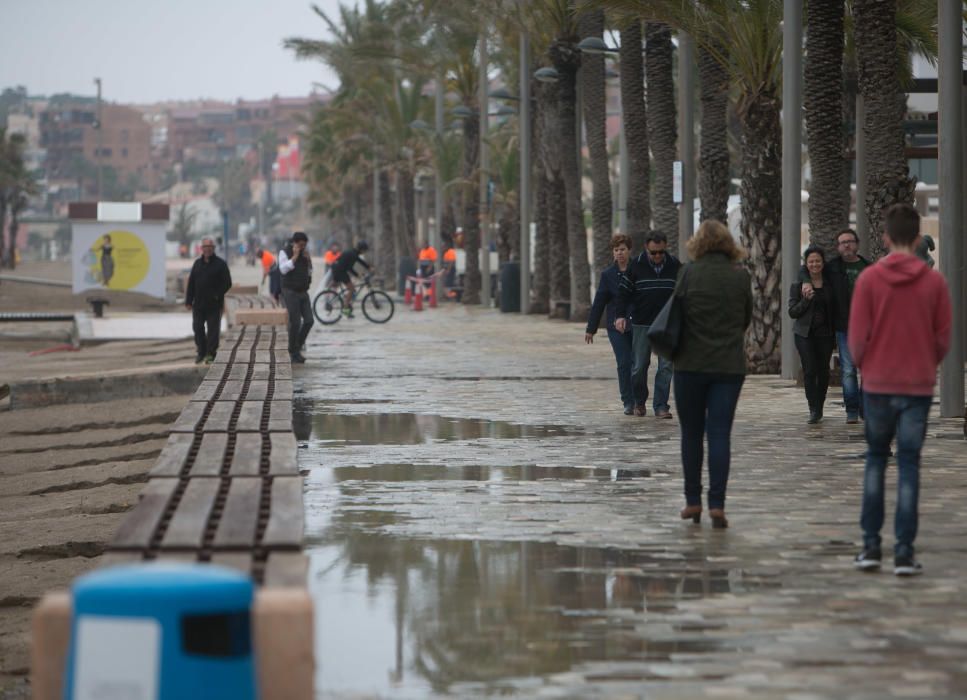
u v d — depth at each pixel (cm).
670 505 2445
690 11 5269
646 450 3197
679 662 1446
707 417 2217
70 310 14088
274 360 4800
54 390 5325
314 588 1797
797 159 4856
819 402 3628
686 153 5822
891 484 2625
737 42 5150
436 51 13375
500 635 1559
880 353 1842
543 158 9612
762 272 5234
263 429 2806
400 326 8981
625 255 3869
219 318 5800
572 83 9200
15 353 8769
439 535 2162
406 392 4669
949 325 1834
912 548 1855
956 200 3634
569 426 3675
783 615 1642
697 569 1903
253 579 1337
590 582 1827
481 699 1325
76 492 3700
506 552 2028
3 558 2884
